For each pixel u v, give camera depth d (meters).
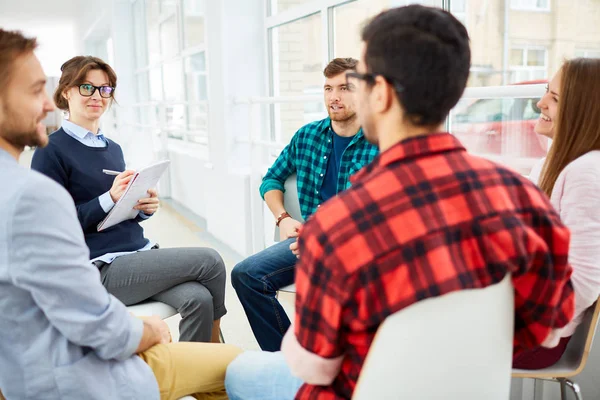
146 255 1.81
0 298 0.99
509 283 0.75
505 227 0.71
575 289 1.19
